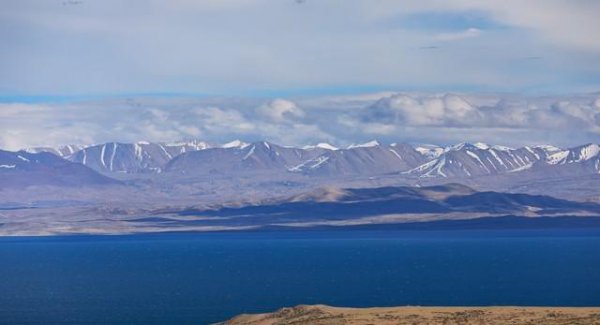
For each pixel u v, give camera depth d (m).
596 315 119.81
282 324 125.88
